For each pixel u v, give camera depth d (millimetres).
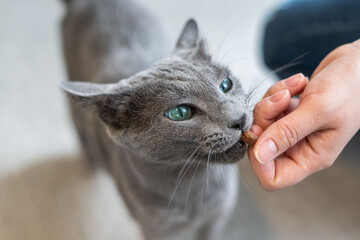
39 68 681
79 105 296
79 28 458
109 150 390
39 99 638
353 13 373
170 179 327
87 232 485
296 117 254
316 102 256
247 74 596
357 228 453
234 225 473
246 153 293
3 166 561
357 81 267
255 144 257
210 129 274
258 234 463
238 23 684
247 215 478
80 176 543
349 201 475
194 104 280
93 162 531
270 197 489
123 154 346
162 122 285
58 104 628
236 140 274
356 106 266
